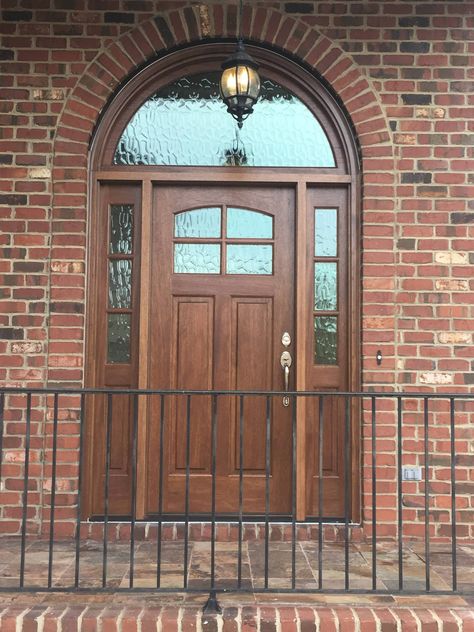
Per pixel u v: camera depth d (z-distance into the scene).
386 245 3.89
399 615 2.67
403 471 3.79
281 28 3.96
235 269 4.08
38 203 3.89
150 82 4.10
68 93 3.94
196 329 4.06
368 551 3.54
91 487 3.90
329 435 3.99
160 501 2.74
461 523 3.77
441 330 3.86
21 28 3.96
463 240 3.89
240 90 3.67
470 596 2.87
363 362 3.85
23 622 2.61
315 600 2.82
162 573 3.12
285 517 3.95
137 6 3.97
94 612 2.66
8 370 3.82
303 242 4.00
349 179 4.01
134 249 4.04
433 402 3.83
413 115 3.95
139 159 4.09
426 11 4.00
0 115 3.92
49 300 3.85
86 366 3.93
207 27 3.96
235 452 4.02
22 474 3.78
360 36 3.98
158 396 4.02
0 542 3.65
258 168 4.06
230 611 2.68
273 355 4.04
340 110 4.05
